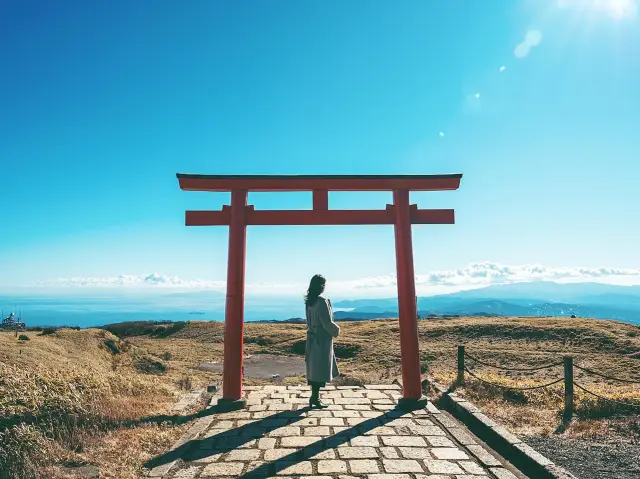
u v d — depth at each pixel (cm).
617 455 550
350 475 456
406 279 792
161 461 496
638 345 1953
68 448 530
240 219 796
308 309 762
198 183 792
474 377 1022
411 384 757
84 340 1759
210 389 913
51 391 677
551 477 455
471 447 545
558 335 2277
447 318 3456
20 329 2048
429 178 815
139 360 1738
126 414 678
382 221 820
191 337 3050
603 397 825
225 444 559
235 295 779
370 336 2584
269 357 2142
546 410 818
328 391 873
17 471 448
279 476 455
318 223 809
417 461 497
